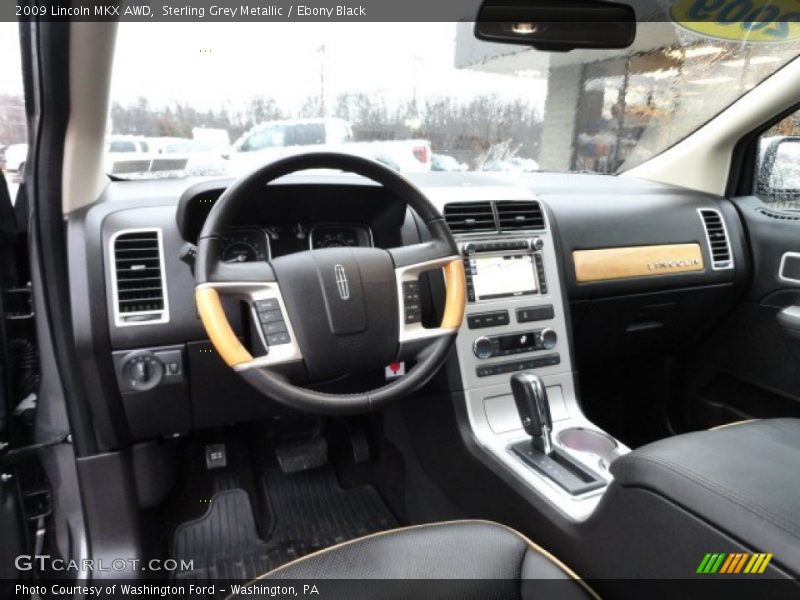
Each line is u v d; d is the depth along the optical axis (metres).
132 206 1.28
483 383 1.44
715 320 1.98
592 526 0.99
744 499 0.73
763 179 1.94
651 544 0.84
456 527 1.02
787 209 1.84
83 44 1.01
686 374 2.18
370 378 1.45
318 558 0.96
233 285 0.96
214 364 1.31
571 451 1.34
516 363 1.48
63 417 1.28
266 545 1.55
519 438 1.41
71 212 1.25
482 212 1.48
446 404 1.44
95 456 1.33
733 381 2.01
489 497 1.34
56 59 1.01
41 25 0.96
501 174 2.00
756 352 1.90
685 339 2.02
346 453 1.85
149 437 1.39
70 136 1.16
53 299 1.17
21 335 1.17
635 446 2.19
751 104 1.82
